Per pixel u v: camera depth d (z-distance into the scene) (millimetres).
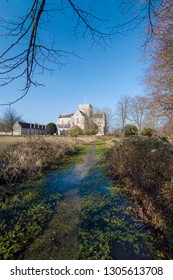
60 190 6555
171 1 2648
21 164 7945
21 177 7637
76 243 3586
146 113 15195
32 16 2213
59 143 14984
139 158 7148
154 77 12438
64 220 4477
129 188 6234
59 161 11930
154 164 6078
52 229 4090
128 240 3623
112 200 5582
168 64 10016
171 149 7602
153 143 8805
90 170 9602
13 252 3354
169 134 14234
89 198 5793
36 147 11203
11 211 4977
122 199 5641
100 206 5184
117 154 9352
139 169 6418
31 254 3301
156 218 3959
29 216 4707
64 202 5523
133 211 4789
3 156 7895
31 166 8391
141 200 5113
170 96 11859
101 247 3443
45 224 4305
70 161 12289
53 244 3568
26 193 6219
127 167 7254
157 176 5398
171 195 4160
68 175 8594
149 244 3475
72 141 20938
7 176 6816
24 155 8758
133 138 10766
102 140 35031
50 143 13516
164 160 6062
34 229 4094
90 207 5145
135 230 3949
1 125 42562
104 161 11656
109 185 7004
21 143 10875
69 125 66500
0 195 5918
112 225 4188
